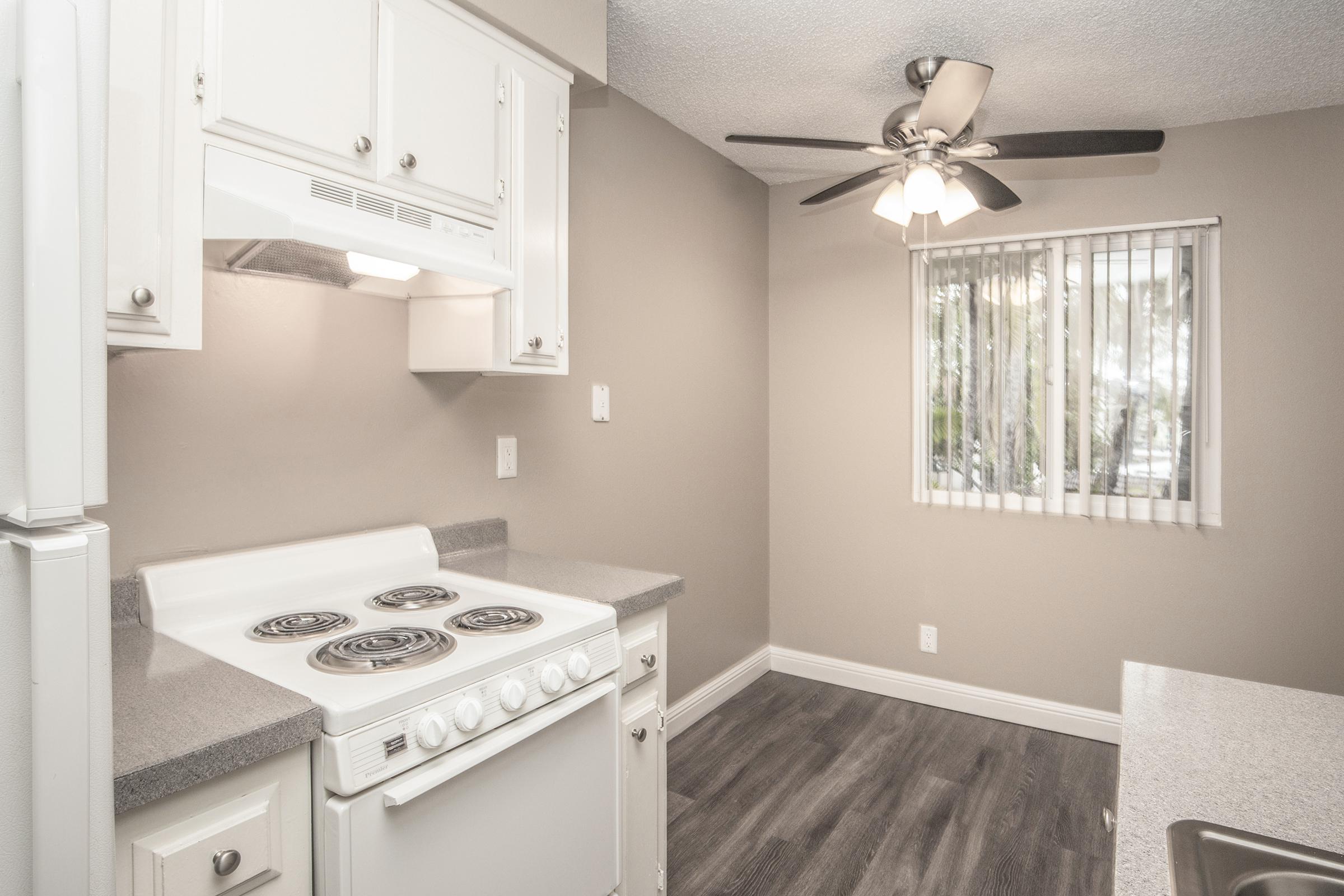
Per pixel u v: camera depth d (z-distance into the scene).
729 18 2.11
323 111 1.40
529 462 2.34
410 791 1.11
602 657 1.52
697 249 3.11
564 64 1.97
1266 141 2.71
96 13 0.66
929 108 1.93
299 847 1.07
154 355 1.47
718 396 3.28
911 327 3.32
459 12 1.68
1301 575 2.67
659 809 1.86
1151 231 2.85
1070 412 3.01
